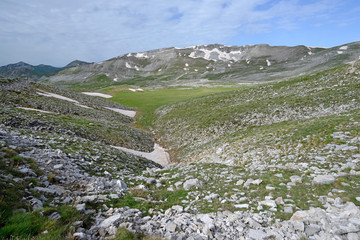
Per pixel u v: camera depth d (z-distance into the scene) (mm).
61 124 31406
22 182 10312
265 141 25375
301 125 26797
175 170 20938
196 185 15008
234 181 15359
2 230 6707
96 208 10289
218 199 12422
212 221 9727
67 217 8391
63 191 11227
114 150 26719
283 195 11805
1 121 24500
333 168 14562
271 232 8375
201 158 29062
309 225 8516
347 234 7621
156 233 8500
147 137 46562
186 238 8297
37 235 6984
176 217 10359
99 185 13359
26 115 29828
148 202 11992
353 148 17125
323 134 21516
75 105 56406
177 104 69062
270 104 42500
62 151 17953
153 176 19375
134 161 25641
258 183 13750
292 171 15469
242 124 38406
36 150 15688
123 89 134125
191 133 42156
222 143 31297
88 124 37969
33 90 55594
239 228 8914
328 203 10242
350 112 28375
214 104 57000
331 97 36625
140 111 76312
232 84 173250
